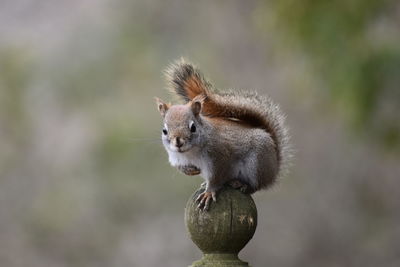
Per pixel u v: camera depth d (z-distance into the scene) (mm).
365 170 19609
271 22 10969
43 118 20953
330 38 10539
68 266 19406
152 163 19422
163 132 5621
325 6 10594
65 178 20109
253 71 20000
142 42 20766
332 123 18984
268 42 13125
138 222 19531
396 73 10578
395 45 10766
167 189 19344
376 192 19594
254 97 6051
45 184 20281
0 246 19562
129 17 20953
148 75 20516
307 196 19484
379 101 10688
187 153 5656
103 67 20500
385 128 10984
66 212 19719
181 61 5945
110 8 21203
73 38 20812
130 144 19531
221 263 4961
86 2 22484
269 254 19203
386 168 19531
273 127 6023
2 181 20281
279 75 19547
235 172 5828
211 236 4980
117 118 19906
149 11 20969
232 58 20297
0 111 20781
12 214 19969
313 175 19594
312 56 10773
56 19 22812
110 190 19562
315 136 19516
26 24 22984
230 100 5969
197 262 4988
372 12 10672
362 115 10680
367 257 19109
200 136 5578
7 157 20484
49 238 19688
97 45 20656
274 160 5906
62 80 20562
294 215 19406
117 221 19531
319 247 19312
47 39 21922
